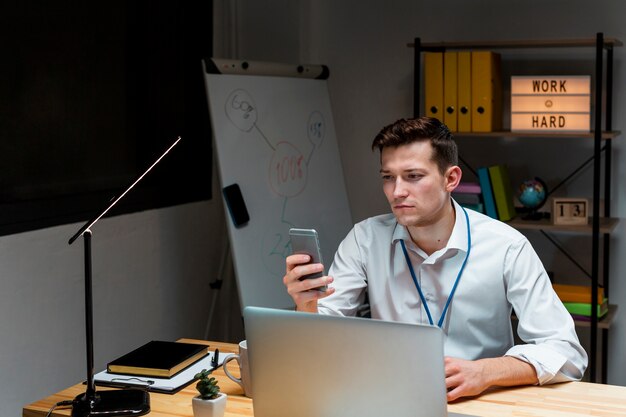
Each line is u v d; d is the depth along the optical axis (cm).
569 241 385
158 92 368
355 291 230
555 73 381
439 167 202
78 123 319
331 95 419
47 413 180
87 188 324
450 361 184
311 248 186
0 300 274
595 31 373
